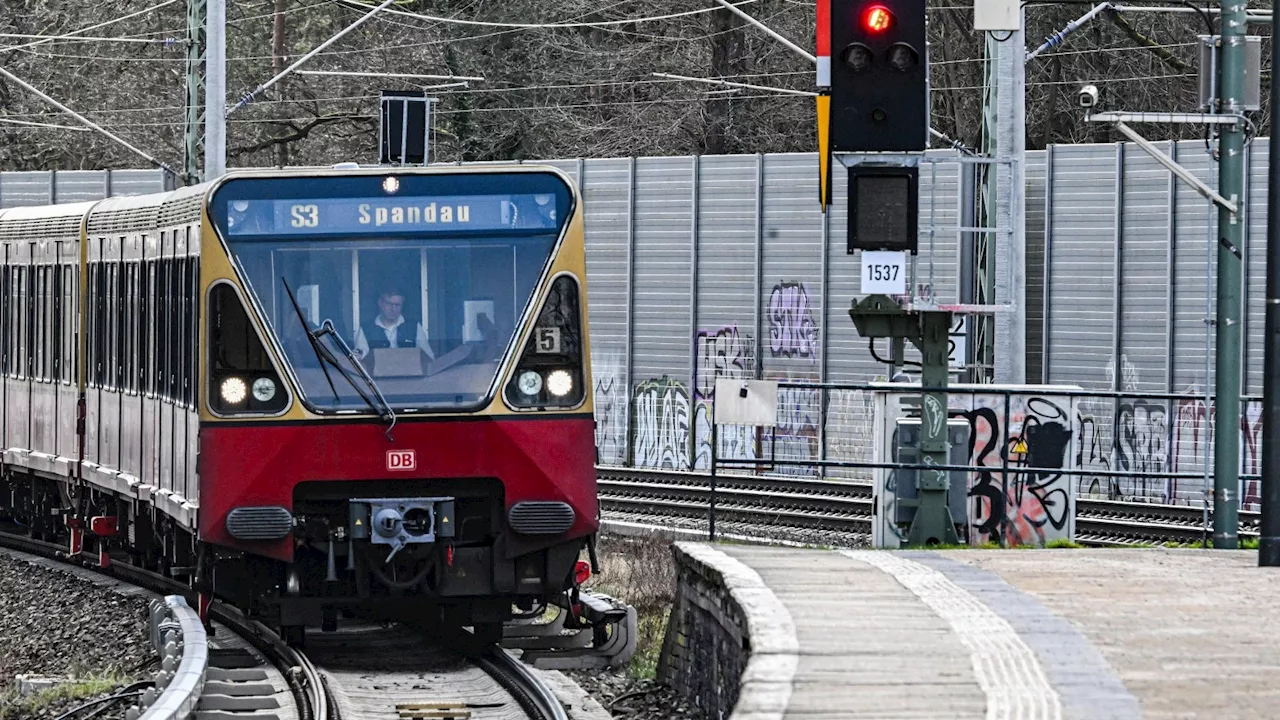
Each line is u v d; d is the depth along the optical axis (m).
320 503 53.34
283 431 52.53
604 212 122.06
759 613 40.81
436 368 53.31
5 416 84.19
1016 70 76.25
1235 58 58.31
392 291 53.53
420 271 53.66
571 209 54.41
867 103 56.44
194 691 45.22
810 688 33.69
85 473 72.19
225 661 54.12
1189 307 96.75
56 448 76.69
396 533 52.31
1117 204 99.38
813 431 111.00
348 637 58.97
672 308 118.69
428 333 53.47
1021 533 72.44
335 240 53.53
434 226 53.81
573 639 57.34
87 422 72.31
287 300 53.16
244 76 169.50
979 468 60.75
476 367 53.44
